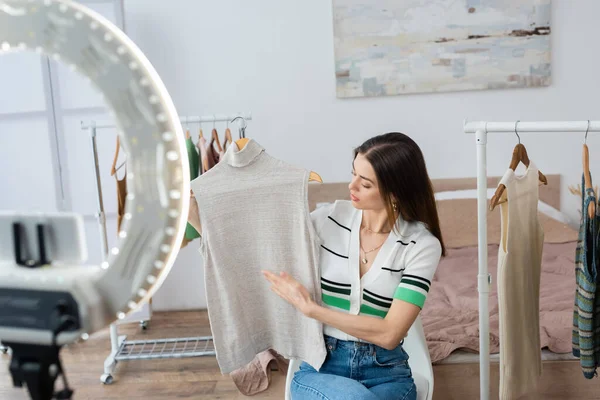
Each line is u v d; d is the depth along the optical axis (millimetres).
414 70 3672
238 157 1521
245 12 3650
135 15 3625
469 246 3400
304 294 1491
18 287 627
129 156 607
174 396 2631
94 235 3391
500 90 3707
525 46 3635
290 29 3668
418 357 1773
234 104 3736
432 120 3746
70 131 3301
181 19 3641
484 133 1812
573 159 3758
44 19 599
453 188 3766
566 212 3809
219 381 2754
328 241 1609
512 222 1773
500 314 1805
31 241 627
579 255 1757
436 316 2488
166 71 3691
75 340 632
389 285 1557
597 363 1782
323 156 3793
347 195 3779
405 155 1526
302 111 3750
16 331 633
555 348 2082
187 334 3379
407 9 3605
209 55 3684
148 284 622
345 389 1464
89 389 2723
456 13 3605
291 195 1534
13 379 648
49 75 3248
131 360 3002
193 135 3740
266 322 1642
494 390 2061
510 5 3592
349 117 3754
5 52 608
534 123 1735
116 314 632
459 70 3666
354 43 3650
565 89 3703
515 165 1837
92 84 604
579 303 1747
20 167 3342
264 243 1571
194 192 1510
